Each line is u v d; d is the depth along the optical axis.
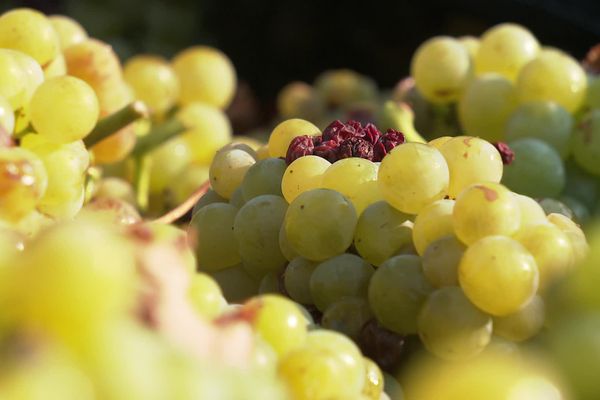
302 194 0.29
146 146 0.44
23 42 0.34
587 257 0.24
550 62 0.41
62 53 0.37
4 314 0.19
